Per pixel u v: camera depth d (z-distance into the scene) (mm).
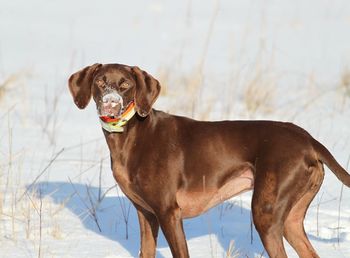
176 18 38938
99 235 10320
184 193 8711
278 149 8367
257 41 31281
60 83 21953
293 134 8492
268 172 8320
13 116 17391
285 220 8594
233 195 8875
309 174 8359
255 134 8641
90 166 13398
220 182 8727
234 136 8727
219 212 11312
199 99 18469
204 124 8930
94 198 11711
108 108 8398
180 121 8930
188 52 28531
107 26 36312
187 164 8688
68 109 18562
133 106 8719
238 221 10930
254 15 40125
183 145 8734
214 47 29906
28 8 42250
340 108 18844
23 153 13742
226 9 42406
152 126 8805
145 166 8641
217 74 22953
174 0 45719
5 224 10516
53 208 11188
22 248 9664
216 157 8695
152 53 28234
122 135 8750
